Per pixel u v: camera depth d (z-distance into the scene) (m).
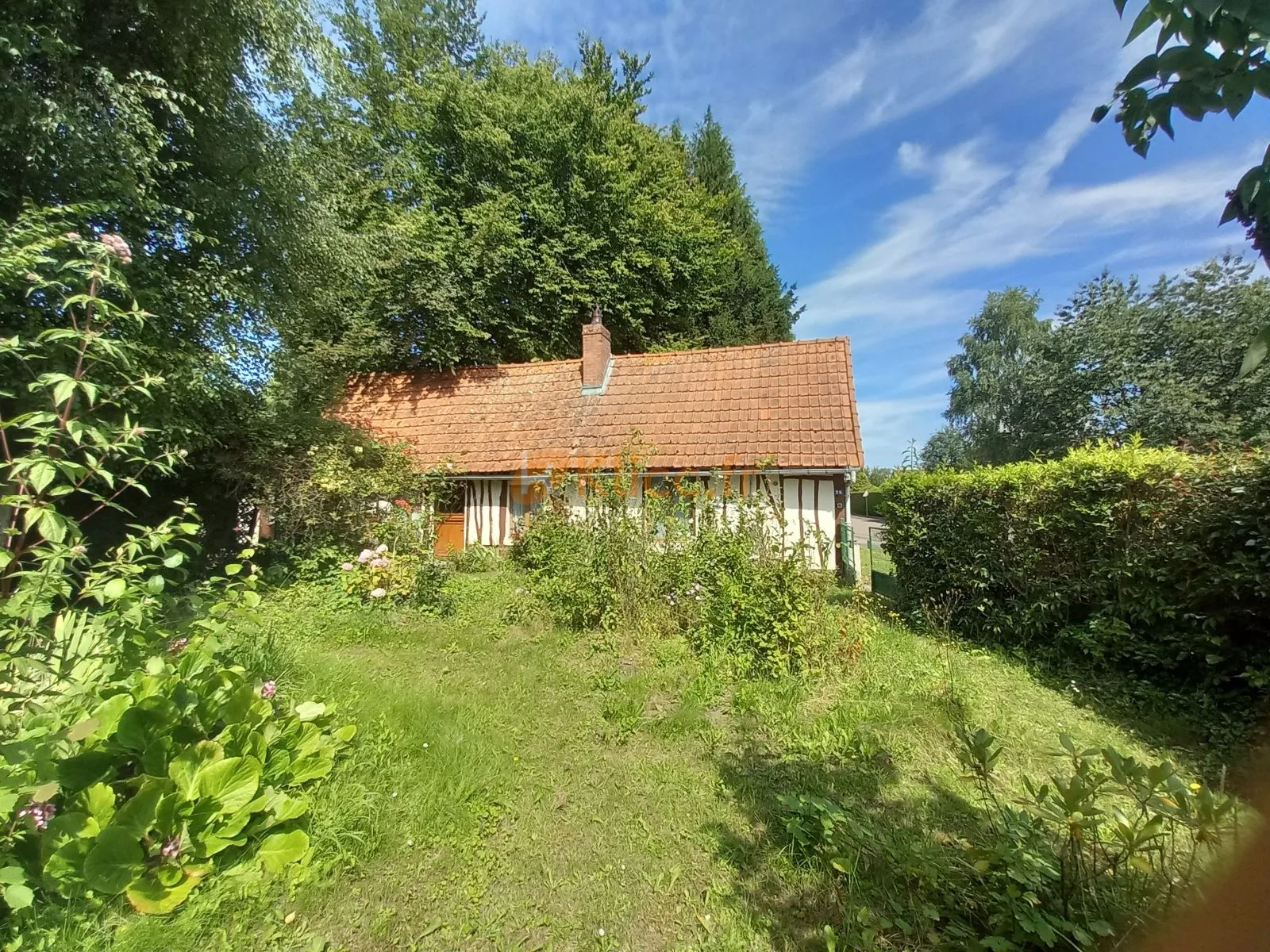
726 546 6.58
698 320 23.83
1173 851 2.09
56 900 2.47
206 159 7.61
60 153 5.78
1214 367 18.92
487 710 4.82
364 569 8.16
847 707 4.80
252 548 4.09
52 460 2.56
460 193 17.42
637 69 23.39
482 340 17.03
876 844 2.88
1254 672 4.29
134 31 6.57
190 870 2.62
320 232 9.27
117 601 2.97
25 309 5.41
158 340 7.05
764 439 11.80
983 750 2.49
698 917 2.68
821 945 2.47
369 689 4.85
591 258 18.88
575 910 2.73
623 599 6.88
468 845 3.14
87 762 2.65
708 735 4.43
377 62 18.78
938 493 7.51
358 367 16.19
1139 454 5.63
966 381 41.16
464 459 13.44
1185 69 1.23
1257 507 4.46
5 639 2.63
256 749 3.07
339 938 2.53
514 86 18.88
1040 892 2.20
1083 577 5.91
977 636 6.93
